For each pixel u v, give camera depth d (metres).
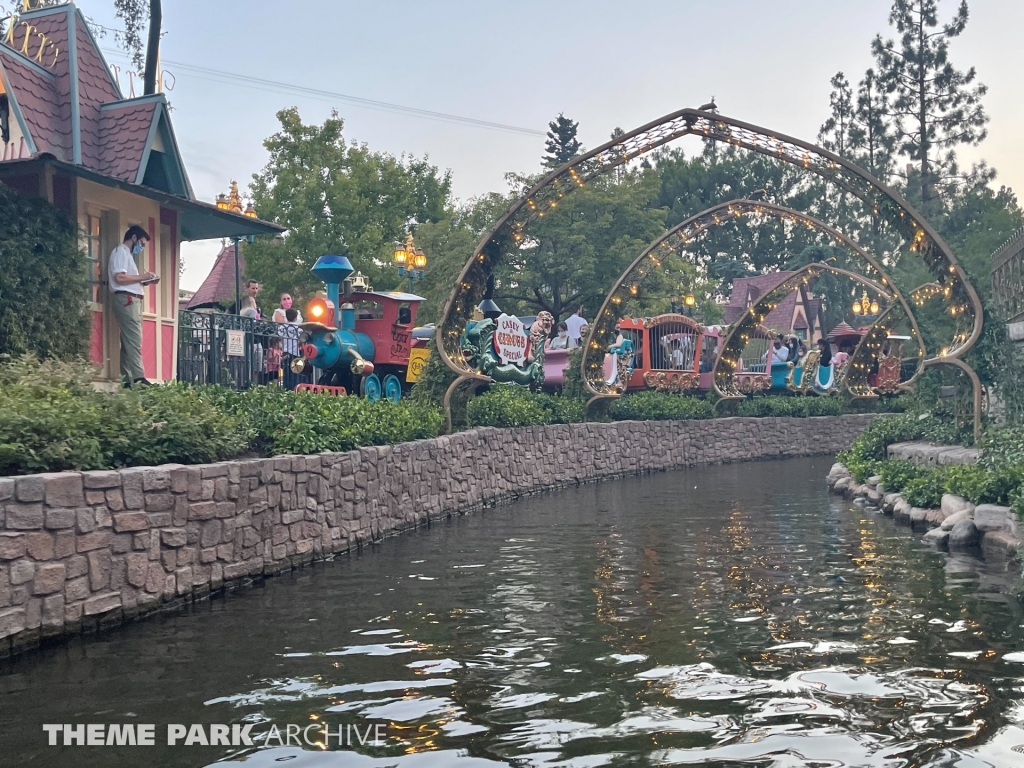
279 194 32.94
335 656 6.60
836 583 9.21
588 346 24.70
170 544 8.31
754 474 24.44
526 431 20.02
